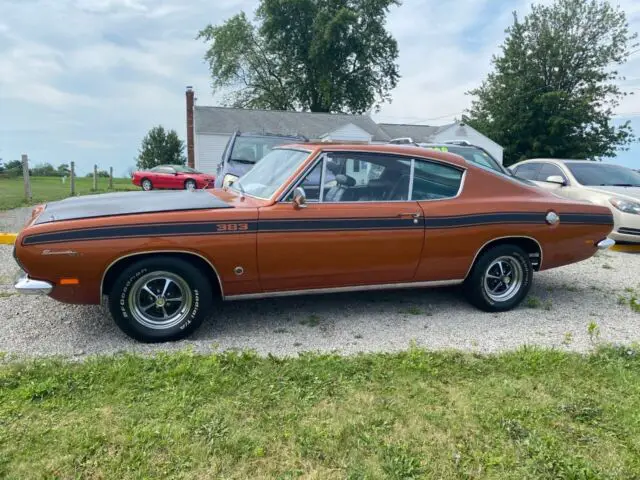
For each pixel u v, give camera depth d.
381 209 4.16
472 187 4.54
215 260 3.77
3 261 6.20
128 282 3.64
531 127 36.69
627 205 8.01
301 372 3.23
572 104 35.50
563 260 4.84
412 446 2.51
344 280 4.19
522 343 4.00
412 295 5.21
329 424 2.67
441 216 4.31
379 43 45.56
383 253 4.18
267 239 3.84
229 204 3.99
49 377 3.05
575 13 36.59
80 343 3.77
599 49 36.91
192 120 37.28
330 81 43.47
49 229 3.46
